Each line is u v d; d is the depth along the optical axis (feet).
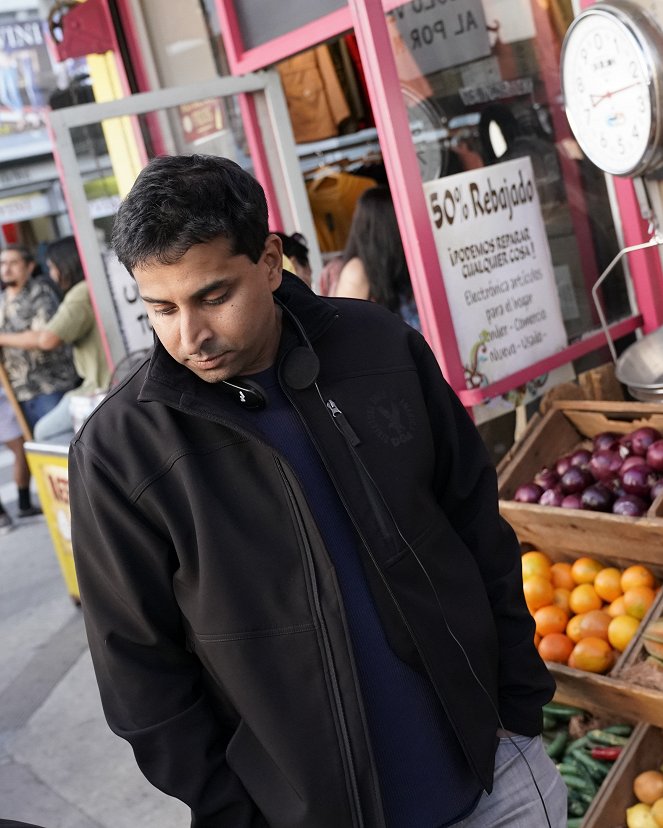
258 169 14.01
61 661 13.85
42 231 38.88
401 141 9.32
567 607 8.45
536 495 8.88
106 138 13.75
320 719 4.44
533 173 10.34
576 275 10.70
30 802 10.64
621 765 7.25
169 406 4.43
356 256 12.82
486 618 4.96
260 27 12.85
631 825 7.08
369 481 4.62
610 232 10.80
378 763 4.59
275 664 4.47
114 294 13.56
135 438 4.47
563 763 7.98
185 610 4.61
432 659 4.63
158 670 4.72
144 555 4.52
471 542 5.29
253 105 13.71
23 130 26.84
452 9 9.74
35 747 11.79
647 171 8.93
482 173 9.90
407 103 9.40
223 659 4.50
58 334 17.03
